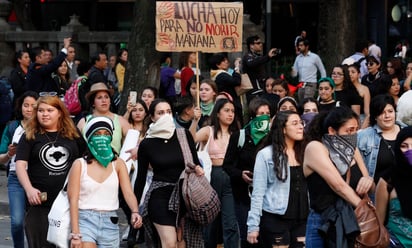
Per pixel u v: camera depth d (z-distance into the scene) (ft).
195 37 52.70
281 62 91.30
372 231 29.89
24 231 41.37
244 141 41.45
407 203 29.86
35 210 37.37
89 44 94.73
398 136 29.71
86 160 35.37
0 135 68.39
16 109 42.68
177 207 38.81
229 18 52.95
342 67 56.08
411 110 36.47
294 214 36.94
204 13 52.70
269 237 37.11
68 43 63.46
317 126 31.53
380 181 30.73
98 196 35.37
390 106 38.40
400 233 30.35
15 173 41.14
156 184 39.29
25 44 96.94
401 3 105.60
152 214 39.09
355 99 56.03
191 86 53.06
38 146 37.27
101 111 45.91
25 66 66.95
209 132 43.32
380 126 38.60
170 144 39.45
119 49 92.02
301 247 37.04
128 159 44.42
